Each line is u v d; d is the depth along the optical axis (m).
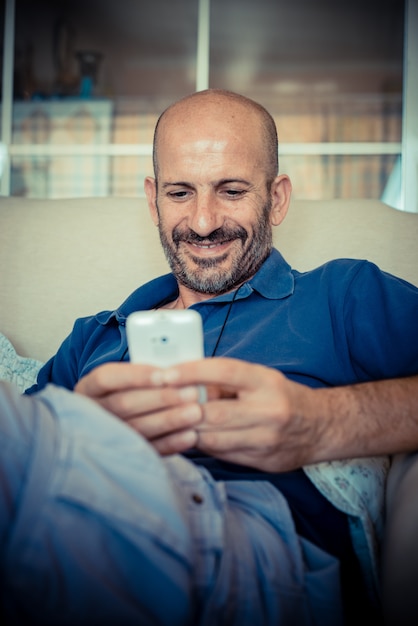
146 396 0.71
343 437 0.80
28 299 1.40
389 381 0.88
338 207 1.42
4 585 0.52
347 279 1.07
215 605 0.61
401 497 0.74
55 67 3.43
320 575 0.68
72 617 0.53
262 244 1.20
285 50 3.33
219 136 1.15
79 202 1.51
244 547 0.67
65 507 0.55
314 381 0.98
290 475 0.86
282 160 3.29
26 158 3.32
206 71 3.27
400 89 3.29
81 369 1.21
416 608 0.61
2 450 0.55
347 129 3.33
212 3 3.32
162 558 0.56
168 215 1.20
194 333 0.74
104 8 3.45
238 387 0.72
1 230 1.46
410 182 2.95
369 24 3.28
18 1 3.42
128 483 0.58
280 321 1.05
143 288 1.26
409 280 1.31
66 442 0.57
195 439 0.75
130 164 3.36
